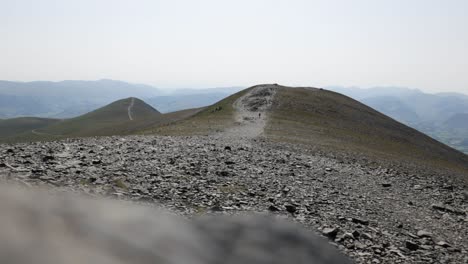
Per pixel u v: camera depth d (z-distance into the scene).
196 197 16.64
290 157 36.50
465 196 31.30
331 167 34.47
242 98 128.75
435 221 21.78
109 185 15.64
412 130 136.88
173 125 78.25
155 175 19.61
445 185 35.59
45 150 23.41
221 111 109.25
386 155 62.09
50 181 13.84
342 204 21.33
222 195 17.84
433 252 16.16
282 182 23.92
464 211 25.56
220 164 26.30
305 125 85.25
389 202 24.73
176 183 18.62
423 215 22.80
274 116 95.81
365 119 121.69
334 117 110.12
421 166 57.78
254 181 22.58
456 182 42.84
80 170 17.66
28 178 13.46
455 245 17.78
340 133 83.56
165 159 25.11
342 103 138.00
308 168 31.78
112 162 21.59
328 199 21.84
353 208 20.97
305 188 23.52
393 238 17.02
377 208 22.28
